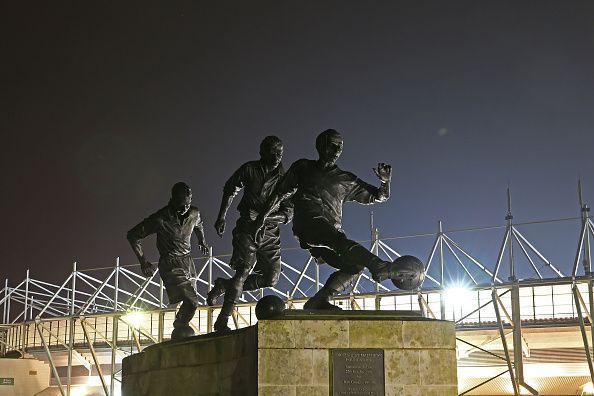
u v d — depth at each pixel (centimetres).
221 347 1900
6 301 7600
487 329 5475
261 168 2255
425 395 1689
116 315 6359
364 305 5872
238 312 6000
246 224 2236
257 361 1678
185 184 2505
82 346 7150
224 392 1859
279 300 1745
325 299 1917
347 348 1692
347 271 1938
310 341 1689
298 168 2012
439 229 5644
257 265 2272
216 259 6638
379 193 1998
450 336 1719
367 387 1683
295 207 1995
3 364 6950
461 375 5922
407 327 1712
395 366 1694
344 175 2003
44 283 7612
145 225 2491
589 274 4997
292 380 1673
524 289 5519
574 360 5819
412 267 1766
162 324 6225
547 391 5906
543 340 5681
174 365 2080
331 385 1675
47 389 7244
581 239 5106
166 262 2480
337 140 1975
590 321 4922
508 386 5919
